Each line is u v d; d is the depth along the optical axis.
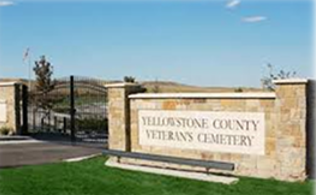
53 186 12.38
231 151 13.36
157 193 11.59
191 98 14.16
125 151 15.54
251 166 12.98
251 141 12.96
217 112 13.61
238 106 13.17
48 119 27.66
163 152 14.95
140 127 15.57
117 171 14.27
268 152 12.65
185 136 14.37
